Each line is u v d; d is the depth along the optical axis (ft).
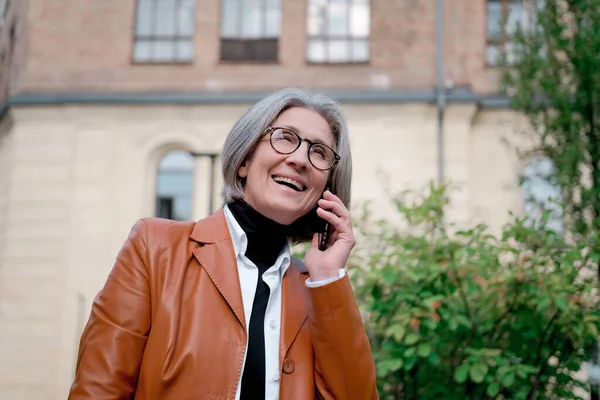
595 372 13.80
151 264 5.69
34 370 42.45
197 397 5.23
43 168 45.19
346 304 5.91
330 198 6.36
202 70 46.24
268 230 6.19
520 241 12.79
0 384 42.24
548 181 17.80
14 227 44.42
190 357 5.31
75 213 44.57
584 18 17.85
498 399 12.76
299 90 6.57
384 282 12.71
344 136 6.63
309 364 5.83
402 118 44.16
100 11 47.34
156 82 46.24
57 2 47.50
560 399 13.16
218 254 5.92
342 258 6.15
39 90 46.42
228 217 6.29
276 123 6.31
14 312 43.21
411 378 13.19
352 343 5.87
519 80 19.34
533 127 19.63
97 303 5.63
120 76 46.42
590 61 17.34
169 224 6.10
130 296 5.54
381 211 42.45
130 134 45.57
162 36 47.26
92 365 5.30
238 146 6.28
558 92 17.81
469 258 12.58
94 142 45.42
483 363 11.58
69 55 46.83
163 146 45.62
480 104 44.50
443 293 12.37
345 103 44.70
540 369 12.47
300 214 6.26
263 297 5.99
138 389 5.31
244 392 5.49
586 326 11.94
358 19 46.52
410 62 45.19
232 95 45.34
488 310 12.68
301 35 46.42
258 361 5.63
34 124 45.78
